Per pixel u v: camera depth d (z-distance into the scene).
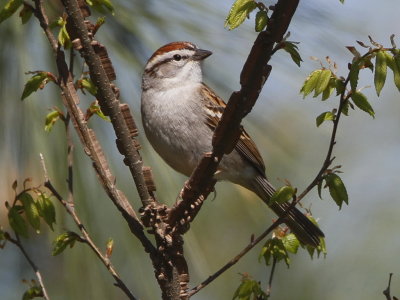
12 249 9.50
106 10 6.46
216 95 7.61
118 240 7.26
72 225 7.00
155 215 5.49
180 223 5.50
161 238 5.49
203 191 5.44
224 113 5.10
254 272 10.47
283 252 5.75
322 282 10.23
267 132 7.86
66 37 5.68
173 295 5.51
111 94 5.60
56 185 6.74
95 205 6.94
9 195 6.59
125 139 5.62
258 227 10.17
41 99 6.78
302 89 5.24
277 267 10.51
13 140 6.62
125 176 7.24
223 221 9.81
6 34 6.79
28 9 5.67
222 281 10.37
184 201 5.44
